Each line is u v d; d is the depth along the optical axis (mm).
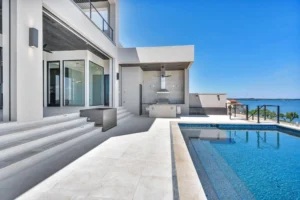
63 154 3320
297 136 6312
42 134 3578
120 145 3977
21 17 3336
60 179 2303
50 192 1988
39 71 3760
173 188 2094
